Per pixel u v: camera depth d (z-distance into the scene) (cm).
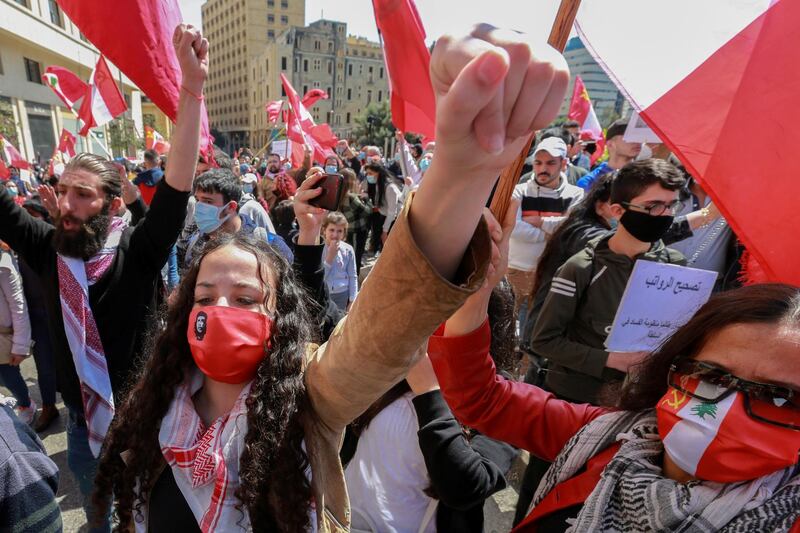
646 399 97
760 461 74
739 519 74
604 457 98
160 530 101
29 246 194
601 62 143
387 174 733
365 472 129
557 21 83
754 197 133
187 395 109
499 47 41
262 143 6831
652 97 141
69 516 245
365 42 6875
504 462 132
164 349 112
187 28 168
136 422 108
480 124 42
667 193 173
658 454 91
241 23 7162
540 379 237
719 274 256
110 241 192
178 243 302
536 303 239
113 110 495
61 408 340
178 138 177
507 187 97
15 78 1833
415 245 56
